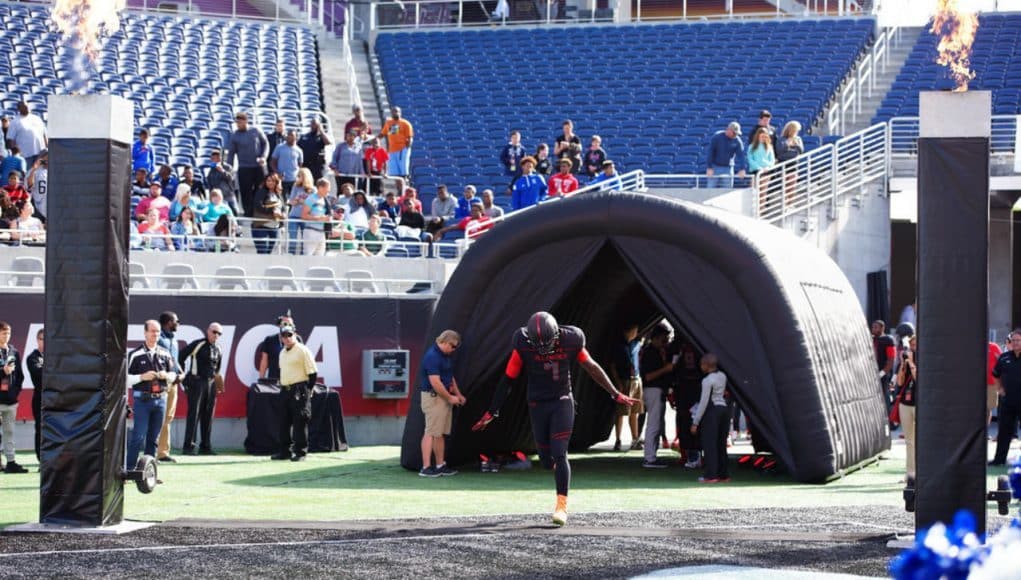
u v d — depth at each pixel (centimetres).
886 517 973
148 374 1216
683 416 1405
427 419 1280
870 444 1414
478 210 1961
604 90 2927
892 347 1692
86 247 884
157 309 1619
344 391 1684
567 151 2314
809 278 1345
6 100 2447
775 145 2289
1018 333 1410
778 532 875
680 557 768
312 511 1005
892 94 2812
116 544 814
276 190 1909
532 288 1302
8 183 1902
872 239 2266
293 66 2928
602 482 1250
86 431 877
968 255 821
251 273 1802
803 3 3378
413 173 2572
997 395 1545
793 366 1229
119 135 895
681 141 2653
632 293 1519
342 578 698
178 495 1112
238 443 1636
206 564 739
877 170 2294
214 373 1536
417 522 920
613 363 1608
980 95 821
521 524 910
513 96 2945
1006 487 824
